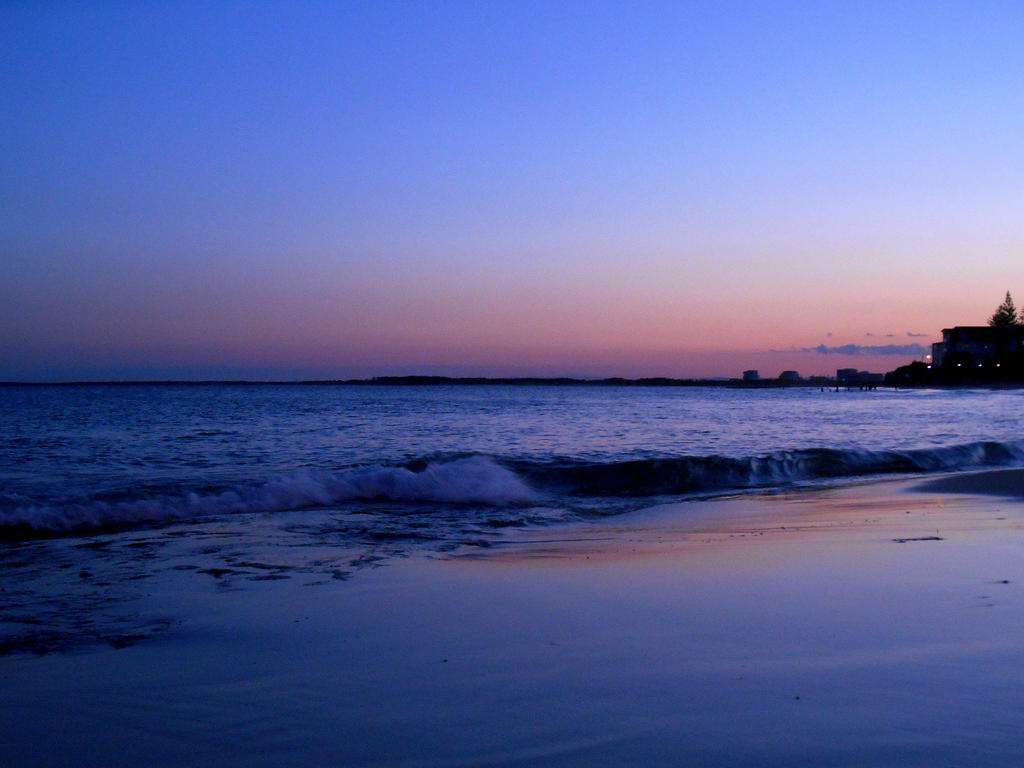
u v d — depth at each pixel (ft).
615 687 10.93
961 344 366.43
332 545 25.71
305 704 10.72
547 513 34.30
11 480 42.39
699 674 11.37
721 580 18.30
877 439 75.46
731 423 106.22
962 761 8.30
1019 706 9.82
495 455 52.75
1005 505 33.22
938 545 22.59
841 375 524.93
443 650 13.17
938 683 10.68
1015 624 13.66
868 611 14.83
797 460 50.06
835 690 10.50
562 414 134.31
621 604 16.14
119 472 46.62
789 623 14.14
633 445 68.44
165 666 12.70
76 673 12.38
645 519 32.48
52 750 9.46
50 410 142.61
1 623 15.60
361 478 38.86
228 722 10.18
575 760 8.61
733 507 35.45
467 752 8.94
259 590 18.56
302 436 77.71
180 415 123.65
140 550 24.45
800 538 25.30
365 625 15.02
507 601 16.79
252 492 35.63
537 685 11.14
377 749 9.14
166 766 8.98
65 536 27.61
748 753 8.63
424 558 23.17
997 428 93.81
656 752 8.73
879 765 8.25
